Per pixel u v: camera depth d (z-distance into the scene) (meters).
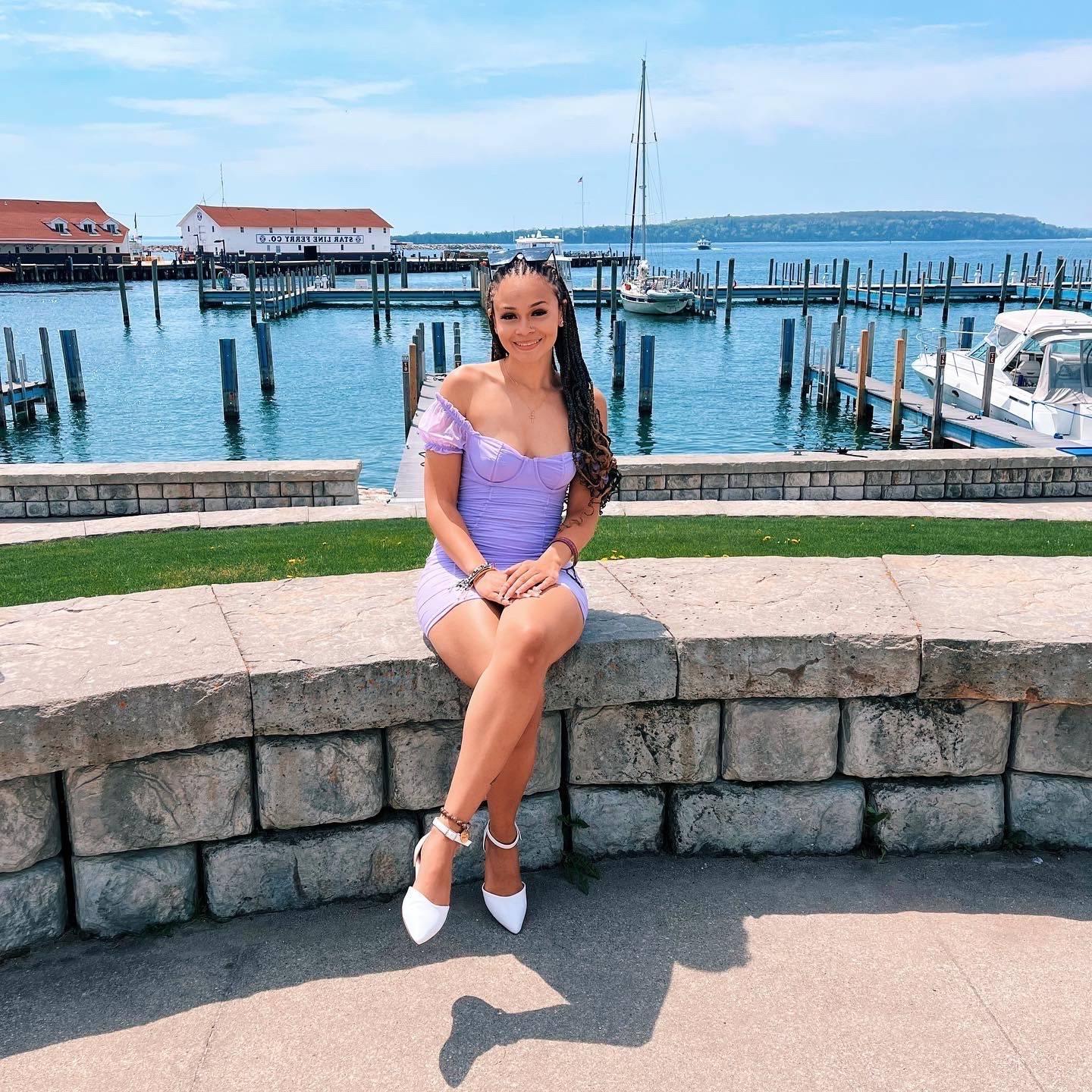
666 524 9.45
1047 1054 2.37
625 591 3.59
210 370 39.56
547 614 2.74
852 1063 2.34
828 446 23.77
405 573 3.90
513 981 2.65
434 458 3.13
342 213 119.06
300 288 70.81
